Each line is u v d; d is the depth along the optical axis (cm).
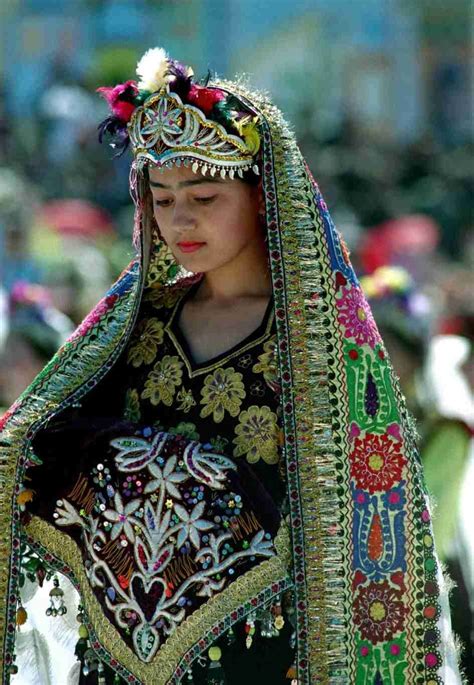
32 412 756
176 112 714
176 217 718
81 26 3616
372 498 708
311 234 717
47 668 784
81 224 2633
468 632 1080
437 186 3512
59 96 3234
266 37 3897
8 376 1262
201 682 710
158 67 725
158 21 3681
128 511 717
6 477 751
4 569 750
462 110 4119
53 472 752
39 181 3062
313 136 3628
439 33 4109
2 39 3644
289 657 707
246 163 720
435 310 2044
